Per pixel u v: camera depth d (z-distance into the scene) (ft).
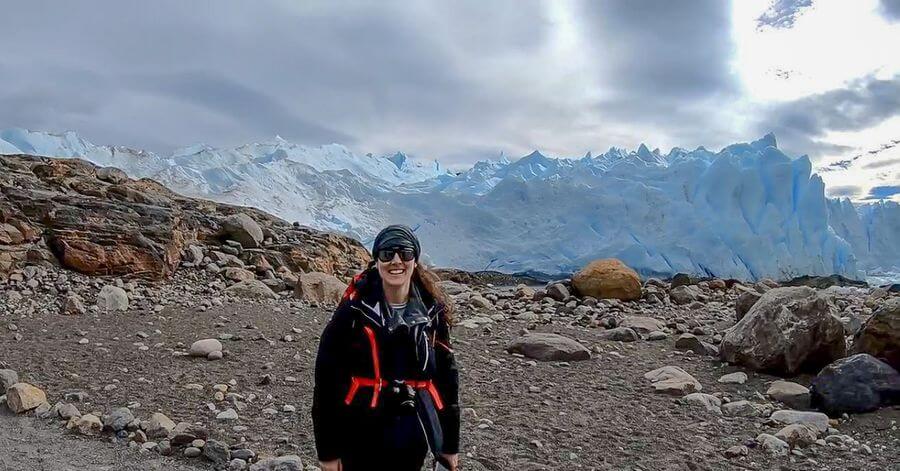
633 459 17.37
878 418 20.86
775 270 169.99
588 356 28.60
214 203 70.38
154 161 233.14
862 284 127.44
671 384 23.97
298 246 61.57
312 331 32.55
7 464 15.34
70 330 30.30
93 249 42.91
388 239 10.14
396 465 9.80
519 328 36.78
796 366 25.99
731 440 19.08
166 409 19.70
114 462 15.83
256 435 17.89
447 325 10.78
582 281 51.57
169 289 43.75
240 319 34.81
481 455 17.01
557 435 18.86
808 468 17.15
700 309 47.96
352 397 9.84
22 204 43.50
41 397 19.81
